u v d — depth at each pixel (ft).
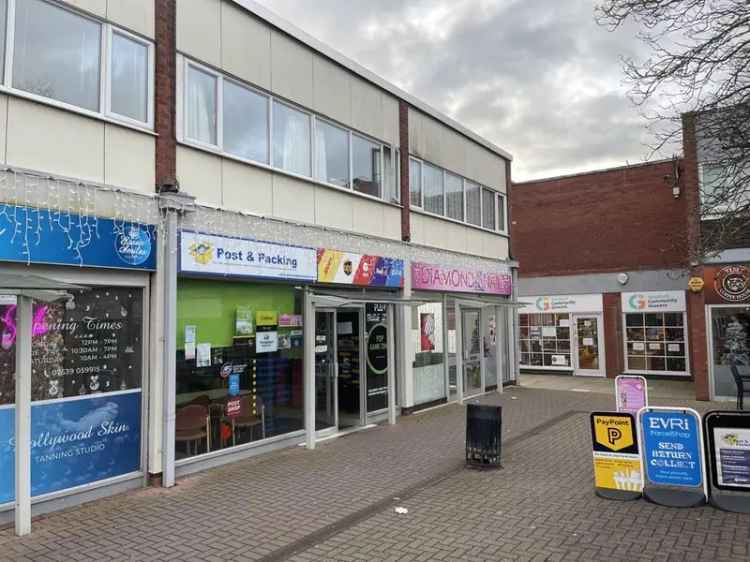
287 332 30.94
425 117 44.96
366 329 37.47
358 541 17.53
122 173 22.77
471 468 25.88
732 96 19.52
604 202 67.67
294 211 31.27
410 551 16.75
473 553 16.57
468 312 50.55
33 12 20.36
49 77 20.71
